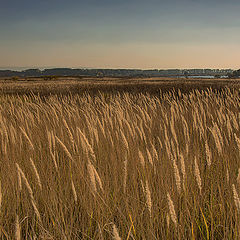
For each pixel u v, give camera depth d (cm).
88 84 3036
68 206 292
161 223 240
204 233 264
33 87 2775
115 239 150
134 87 2514
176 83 2655
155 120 583
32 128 511
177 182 190
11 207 300
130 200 286
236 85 2055
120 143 407
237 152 348
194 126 434
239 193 202
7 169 349
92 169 197
